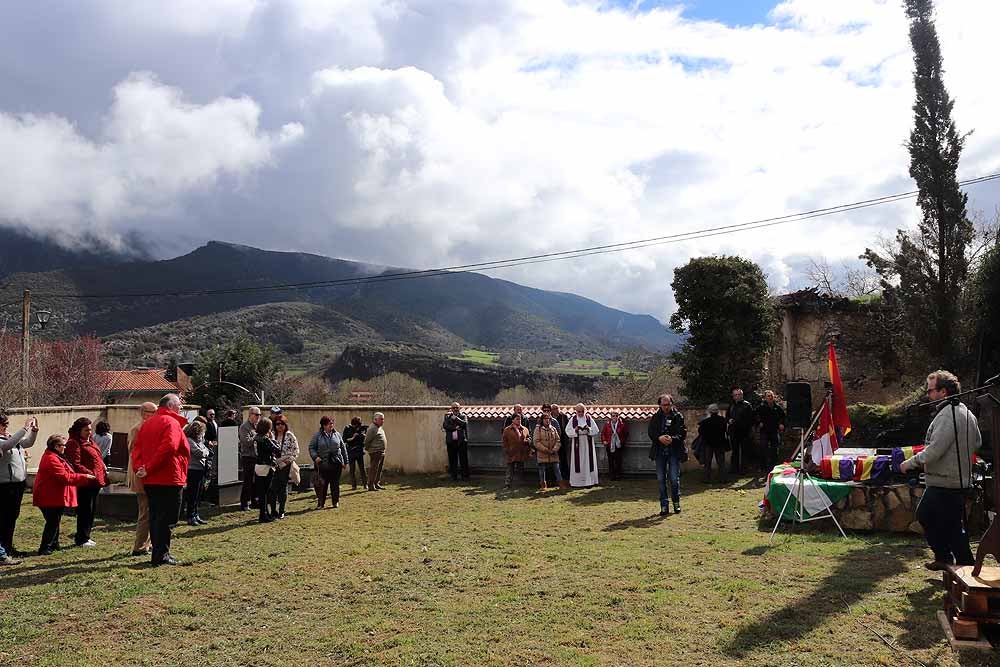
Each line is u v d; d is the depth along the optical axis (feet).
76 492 31.32
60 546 30.86
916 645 16.35
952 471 19.01
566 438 47.88
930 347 50.70
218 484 41.29
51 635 19.11
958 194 51.62
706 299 53.67
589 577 23.17
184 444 27.43
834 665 15.47
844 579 21.72
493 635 18.08
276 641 18.25
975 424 19.22
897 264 52.95
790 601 19.81
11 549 29.07
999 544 16.11
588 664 16.03
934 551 19.42
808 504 30.48
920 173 52.75
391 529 33.22
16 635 19.06
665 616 19.06
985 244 51.16
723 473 45.39
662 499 34.73
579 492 43.91
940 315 50.06
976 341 46.98
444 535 31.27
